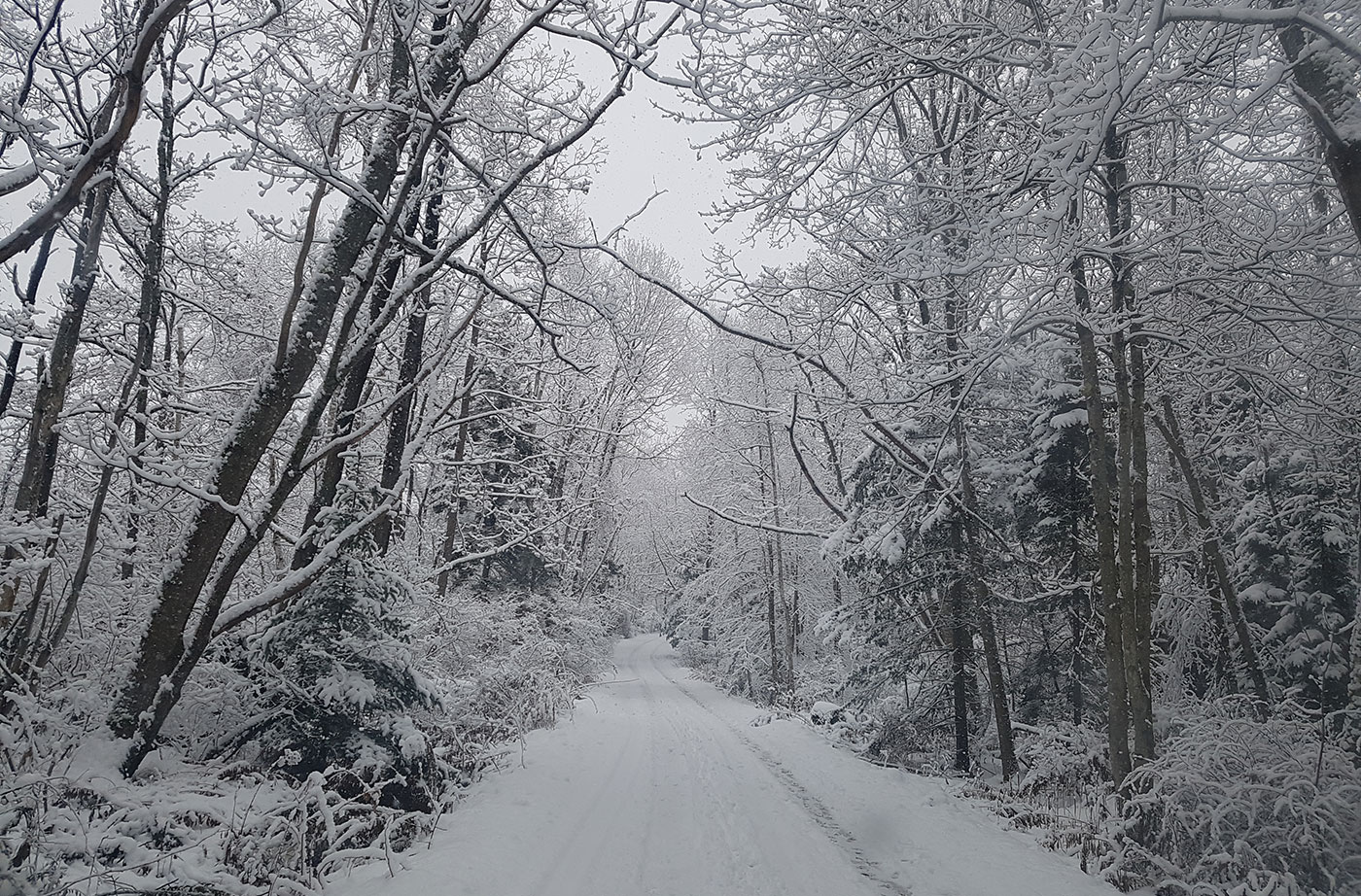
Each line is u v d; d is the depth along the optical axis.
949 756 14.01
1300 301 9.27
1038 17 9.13
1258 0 7.61
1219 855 6.40
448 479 16.84
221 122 6.89
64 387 7.39
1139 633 10.38
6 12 7.95
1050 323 10.12
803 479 26.92
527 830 7.12
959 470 13.24
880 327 14.95
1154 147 11.15
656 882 5.98
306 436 7.39
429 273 7.93
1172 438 13.84
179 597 6.81
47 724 6.28
